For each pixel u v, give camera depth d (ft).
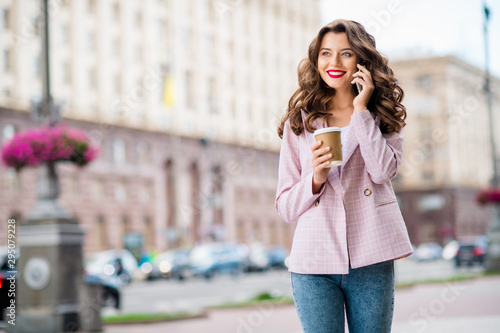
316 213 9.66
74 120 155.22
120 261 85.20
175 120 181.27
